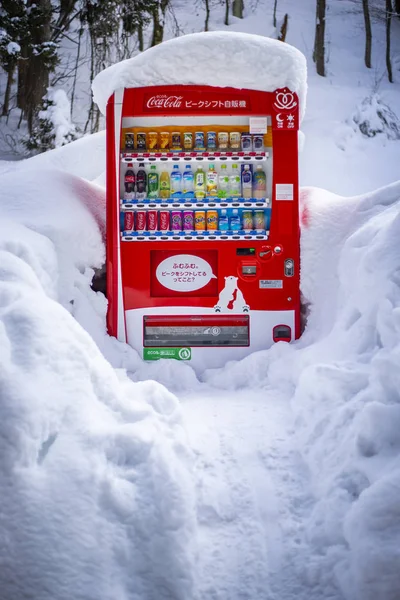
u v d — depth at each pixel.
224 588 2.96
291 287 5.54
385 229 4.66
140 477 3.09
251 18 26.00
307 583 2.99
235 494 3.51
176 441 3.51
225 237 5.52
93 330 5.37
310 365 4.54
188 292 5.58
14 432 2.86
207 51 5.36
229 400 4.82
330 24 26.59
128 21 17.67
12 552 2.65
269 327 5.54
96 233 5.71
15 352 3.25
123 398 3.56
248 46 5.37
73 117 20.39
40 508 2.77
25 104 20.11
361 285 4.53
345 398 3.94
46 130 15.66
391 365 3.68
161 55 5.36
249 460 3.82
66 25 19.08
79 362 3.43
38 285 4.02
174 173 5.57
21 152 18.31
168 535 2.91
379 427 3.44
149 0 17.80
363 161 16.34
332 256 5.53
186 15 26.42
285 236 5.52
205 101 5.42
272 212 5.50
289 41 25.05
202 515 3.34
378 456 3.37
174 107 5.41
